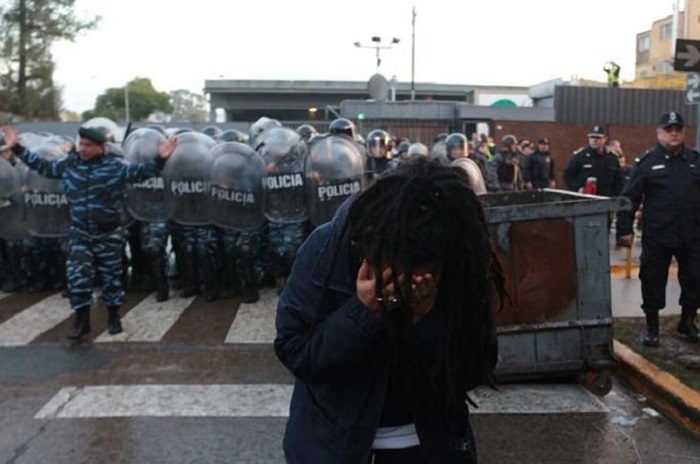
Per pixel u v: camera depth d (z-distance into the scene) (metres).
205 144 8.30
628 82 36.09
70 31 39.25
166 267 8.27
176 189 7.91
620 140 24.69
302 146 7.96
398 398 1.96
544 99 34.19
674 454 4.26
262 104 50.03
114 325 6.83
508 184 14.48
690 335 6.07
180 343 6.56
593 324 5.03
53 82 40.19
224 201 7.76
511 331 4.97
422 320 1.86
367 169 9.90
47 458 4.23
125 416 4.86
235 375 5.70
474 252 1.78
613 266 9.68
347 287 1.92
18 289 8.77
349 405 1.94
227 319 7.40
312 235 2.03
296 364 1.93
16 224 8.45
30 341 6.64
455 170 1.86
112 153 6.71
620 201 4.95
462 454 2.00
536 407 4.96
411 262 1.70
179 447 4.37
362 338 1.82
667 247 5.78
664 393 4.93
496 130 24.19
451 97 52.44
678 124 5.73
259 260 8.80
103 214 6.49
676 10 23.41
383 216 1.74
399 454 1.98
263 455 4.26
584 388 5.32
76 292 6.54
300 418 2.03
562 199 5.77
